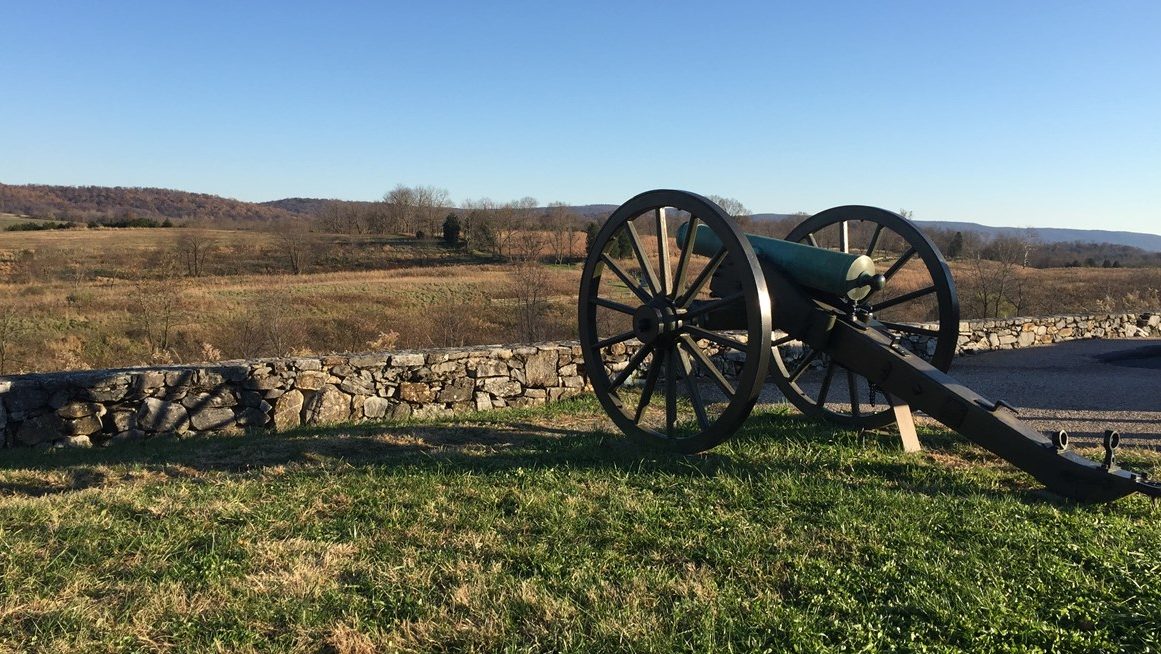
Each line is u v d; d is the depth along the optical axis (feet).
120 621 9.30
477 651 8.75
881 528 12.21
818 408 20.54
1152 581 10.13
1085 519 12.61
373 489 14.55
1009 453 14.69
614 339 18.51
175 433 21.31
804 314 17.52
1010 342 37.96
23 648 8.67
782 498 13.78
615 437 19.38
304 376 23.02
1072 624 9.29
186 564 10.94
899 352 16.55
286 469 16.47
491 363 25.79
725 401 25.49
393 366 24.22
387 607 9.73
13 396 19.60
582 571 10.71
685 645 8.73
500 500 13.92
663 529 12.37
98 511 13.14
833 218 20.01
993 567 10.70
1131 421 22.11
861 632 9.05
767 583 10.43
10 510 13.01
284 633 9.11
